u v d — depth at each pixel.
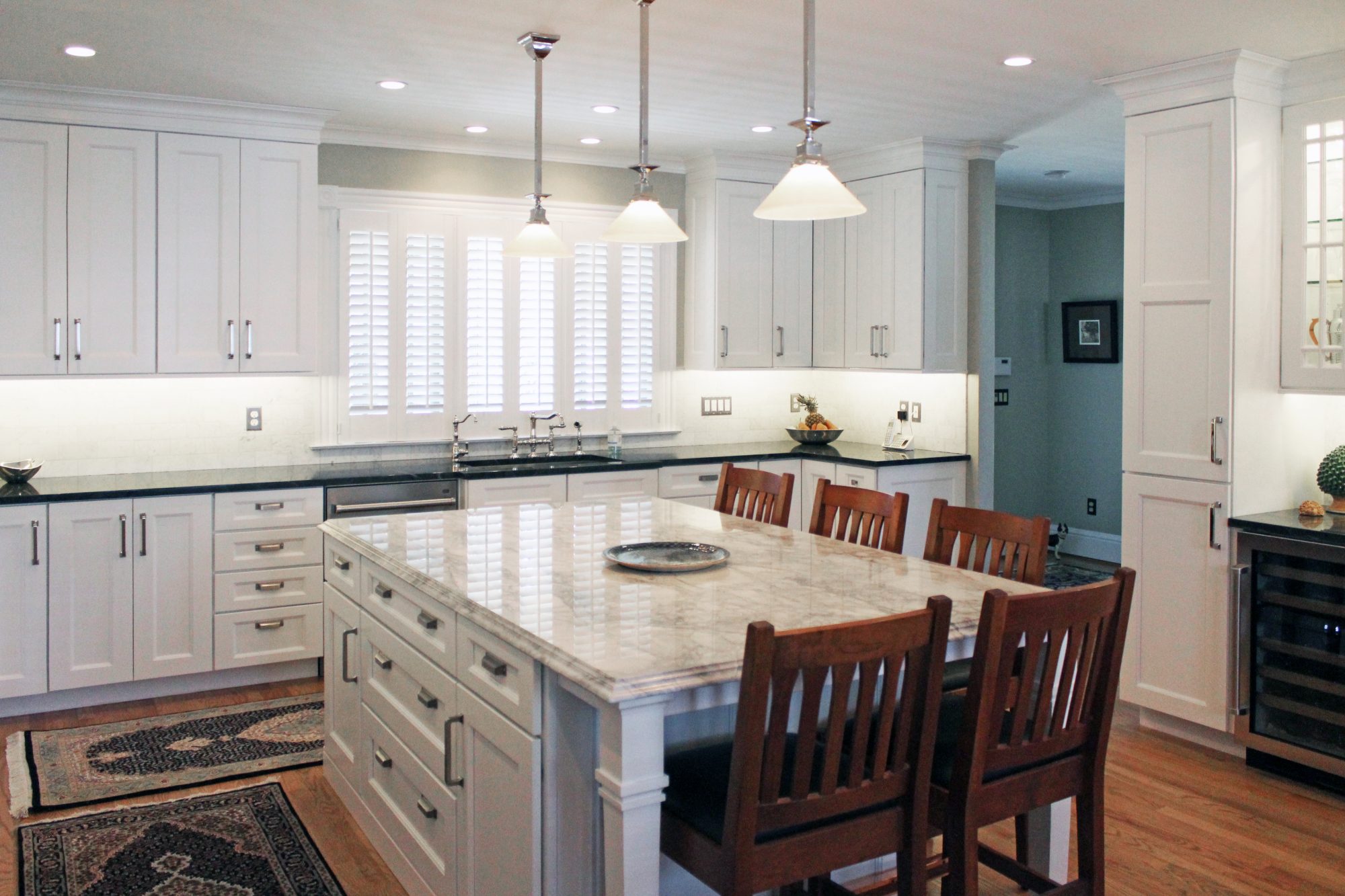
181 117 4.37
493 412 5.38
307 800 3.42
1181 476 3.90
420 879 2.72
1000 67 3.85
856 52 3.65
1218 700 3.82
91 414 4.59
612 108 4.48
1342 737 3.46
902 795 2.00
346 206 4.96
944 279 5.28
